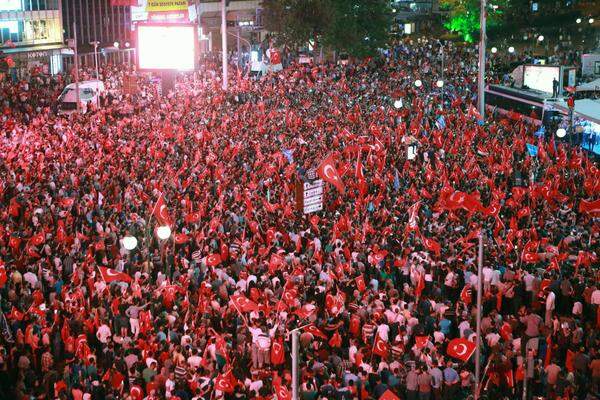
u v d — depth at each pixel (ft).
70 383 58.29
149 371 57.72
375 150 124.98
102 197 104.58
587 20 354.13
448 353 57.31
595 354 60.75
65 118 183.52
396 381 56.39
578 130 140.26
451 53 292.61
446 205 89.15
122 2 242.37
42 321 65.92
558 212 99.25
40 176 112.27
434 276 77.25
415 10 467.52
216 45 380.58
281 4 256.32
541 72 177.06
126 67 273.75
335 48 261.24
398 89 204.03
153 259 84.23
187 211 98.37
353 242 85.05
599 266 79.92
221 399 54.08
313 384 53.78
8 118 175.83
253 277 74.13
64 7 303.27
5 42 259.60
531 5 383.65
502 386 60.08
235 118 162.50
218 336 61.05
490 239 87.56
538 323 67.15
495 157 128.26
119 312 68.59
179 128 149.28
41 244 85.97
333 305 68.18
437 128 147.84
